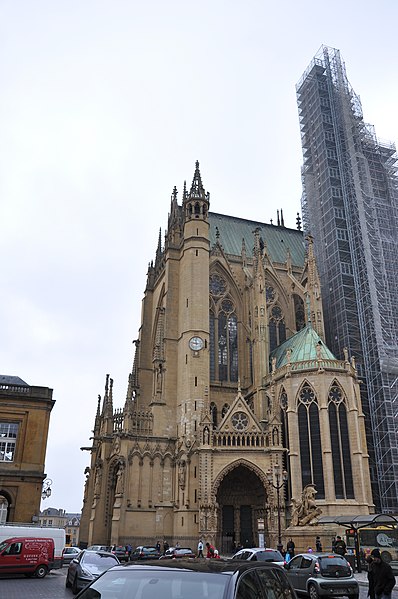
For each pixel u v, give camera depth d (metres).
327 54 109.19
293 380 70.88
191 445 70.06
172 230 88.00
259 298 82.06
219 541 67.94
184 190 88.88
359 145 99.81
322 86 107.00
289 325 90.75
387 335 83.75
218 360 85.19
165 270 87.31
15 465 63.94
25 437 65.12
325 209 97.50
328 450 66.12
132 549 63.72
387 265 90.69
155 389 77.00
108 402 80.94
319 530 56.03
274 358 75.50
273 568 11.47
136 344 92.69
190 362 75.44
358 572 45.75
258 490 70.25
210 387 82.44
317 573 29.03
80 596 9.52
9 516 62.00
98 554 32.97
